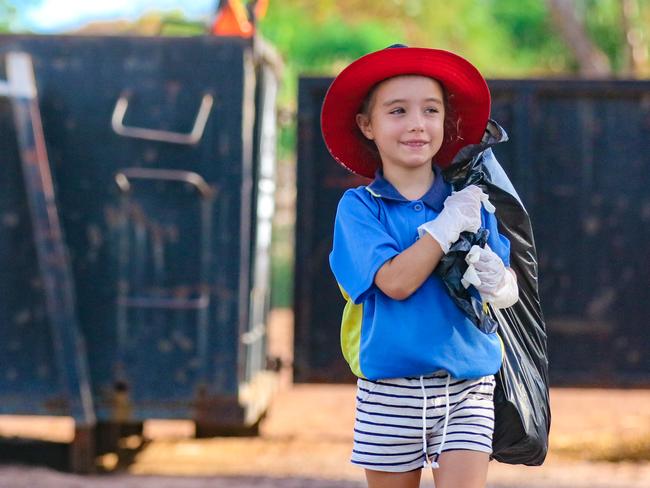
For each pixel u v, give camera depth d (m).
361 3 28.36
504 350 4.45
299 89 9.38
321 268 9.47
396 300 4.23
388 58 4.33
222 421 8.65
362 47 26.78
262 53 9.08
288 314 21.02
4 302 8.70
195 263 8.65
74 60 8.69
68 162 8.68
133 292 8.66
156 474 8.85
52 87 8.70
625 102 9.55
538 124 9.55
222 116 8.63
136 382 8.67
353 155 4.75
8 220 8.70
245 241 8.68
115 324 8.68
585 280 9.59
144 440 10.41
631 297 9.57
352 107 4.58
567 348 9.62
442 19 28.75
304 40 26.91
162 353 8.66
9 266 8.70
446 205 4.20
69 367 8.55
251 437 10.70
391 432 4.25
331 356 9.48
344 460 9.61
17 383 8.69
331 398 13.30
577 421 11.66
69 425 11.23
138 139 8.66
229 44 8.62
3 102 8.66
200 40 8.63
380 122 4.39
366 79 4.41
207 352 8.63
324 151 9.44
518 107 9.46
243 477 8.77
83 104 8.69
